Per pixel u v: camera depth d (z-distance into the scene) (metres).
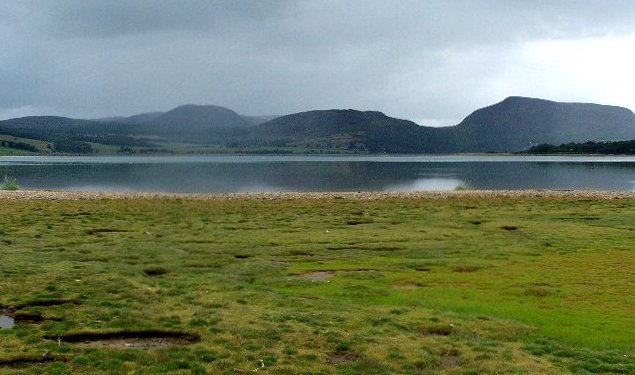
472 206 66.94
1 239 42.28
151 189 112.12
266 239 45.16
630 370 18.14
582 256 38.38
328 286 30.25
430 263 36.31
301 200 72.62
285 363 18.38
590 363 18.73
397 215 59.56
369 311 24.92
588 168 197.75
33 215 55.47
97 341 20.70
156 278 31.61
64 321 22.48
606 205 67.44
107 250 39.22
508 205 67.75
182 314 23.70
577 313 24.88
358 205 67.62
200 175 165.12
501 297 27.86
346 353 19.55
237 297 27.23
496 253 39.56
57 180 138.88
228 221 54.72
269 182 135.25
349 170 196.38
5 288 27.11
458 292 28.94
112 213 58.47
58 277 29.55
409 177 155.88
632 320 23.75
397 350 19.66
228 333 21.28
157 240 44.03
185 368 17.84
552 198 74.62
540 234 47.31
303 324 22.61
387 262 36.78
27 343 19.86
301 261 37.53
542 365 18.52
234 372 17.55
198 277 32.00
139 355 18.89
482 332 22.19
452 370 17.97
